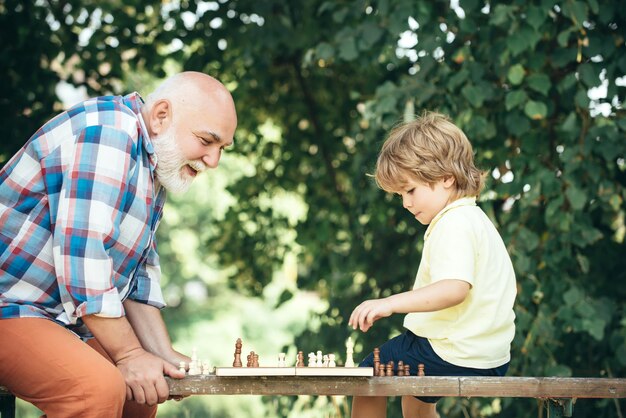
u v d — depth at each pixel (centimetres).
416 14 433
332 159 622
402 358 283
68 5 575
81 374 242
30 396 250
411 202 285
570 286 416
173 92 269
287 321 1506
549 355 419
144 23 584
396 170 283
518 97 409
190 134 267
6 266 256
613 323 438
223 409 1059
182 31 570
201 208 1562
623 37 416
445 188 280
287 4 547
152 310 295
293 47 547
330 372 248
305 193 625
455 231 270
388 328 528
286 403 546
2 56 536
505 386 256
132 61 586
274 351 1477
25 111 559
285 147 630
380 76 548
